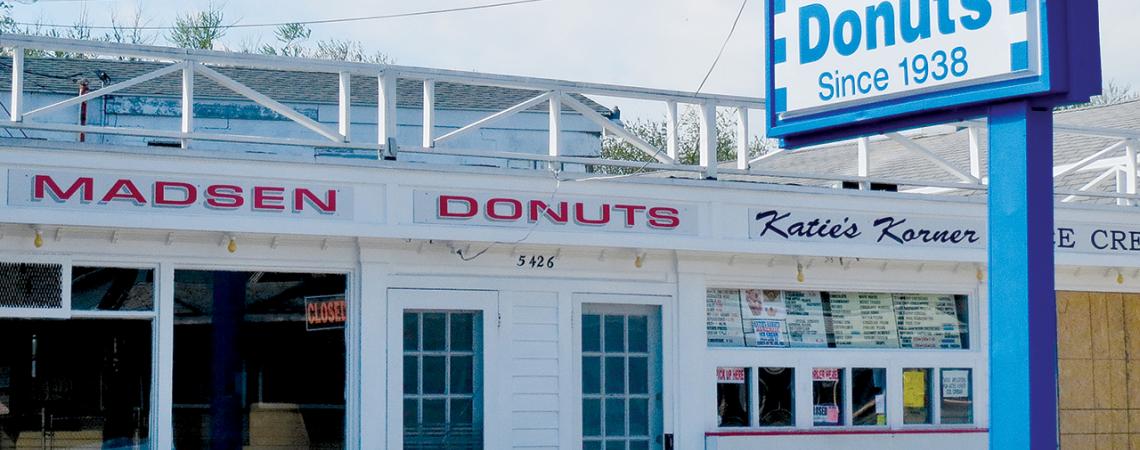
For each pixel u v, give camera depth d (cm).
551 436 1137
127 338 1015
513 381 1127
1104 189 1636
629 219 1141
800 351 1234
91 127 982
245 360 1045
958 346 1307
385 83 1074
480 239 1087
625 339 1177
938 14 912
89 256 1003
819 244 1211
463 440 1112
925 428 1264
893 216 1244
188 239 1027
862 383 1262
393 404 1080
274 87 1958
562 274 1148
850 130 973
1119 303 1389
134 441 1009
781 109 1000
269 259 1055
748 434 1191
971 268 1302
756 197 1189
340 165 1049
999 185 881
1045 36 862
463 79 1095
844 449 1227
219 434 1032
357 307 1077
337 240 1068
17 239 982
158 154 998
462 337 1120
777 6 1007
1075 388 1356
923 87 917
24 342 985
